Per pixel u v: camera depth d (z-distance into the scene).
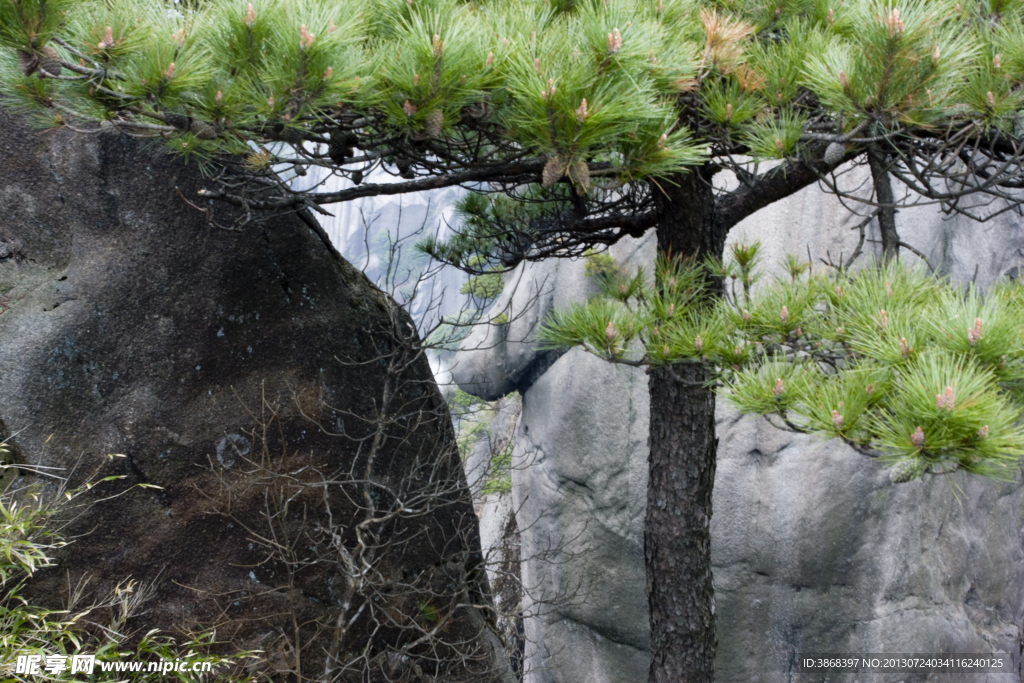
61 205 3.07
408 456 3.88
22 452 2.73
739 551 4.59
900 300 1.97
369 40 2.10
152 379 3.09
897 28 1.66
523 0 2.31
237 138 1.92
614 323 2.36
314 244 3.65
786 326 2.11
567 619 5.38
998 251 4.93
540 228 3.67
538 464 5.75
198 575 3.08
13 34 1.53
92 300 2.99
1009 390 1.79
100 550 2.86
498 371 6.25
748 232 4.63
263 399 3.17
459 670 3.86
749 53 2.32
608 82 1.78
